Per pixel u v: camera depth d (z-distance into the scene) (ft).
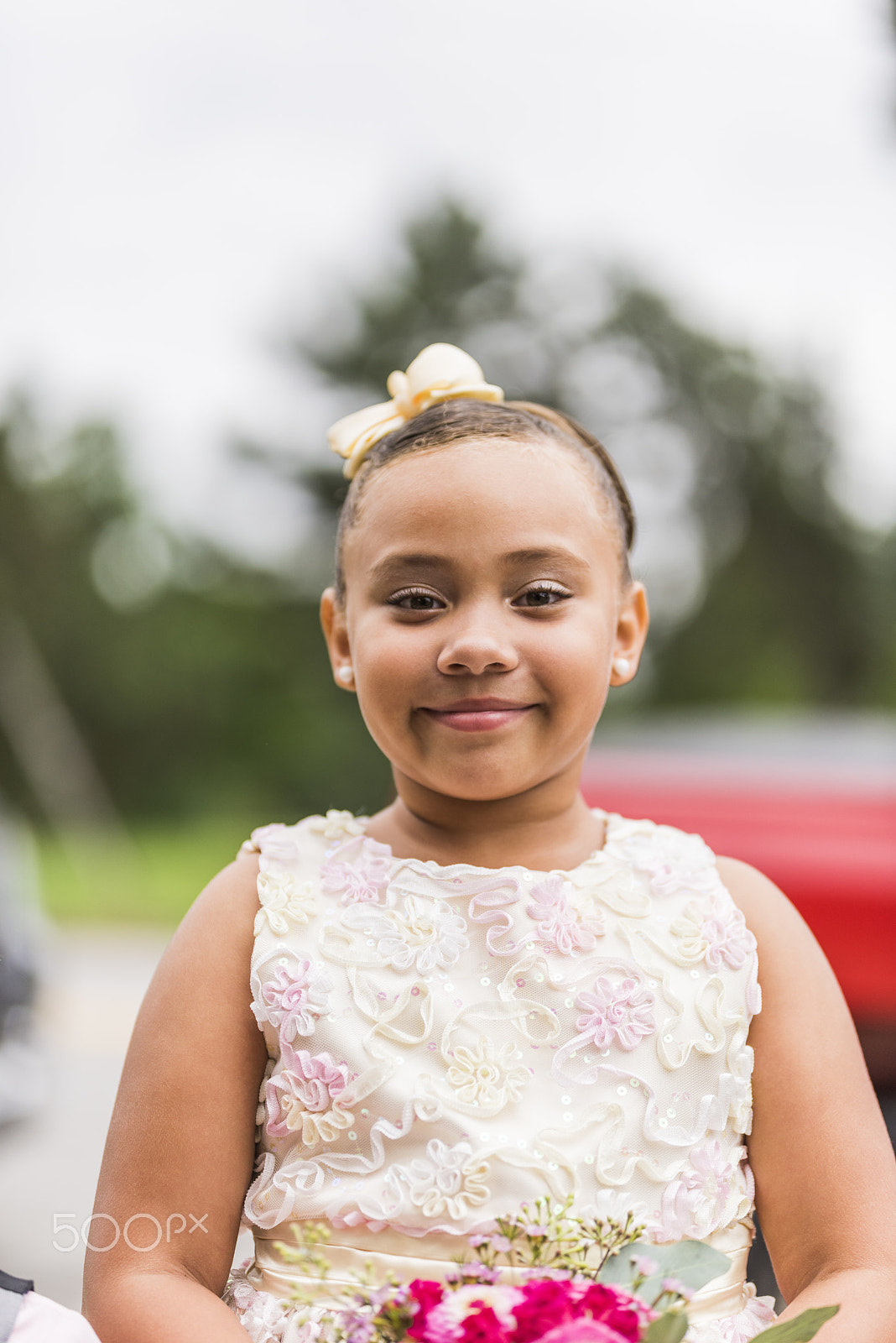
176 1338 3.92
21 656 66.33
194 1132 4.29
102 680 68.03
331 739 65.46
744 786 9.83
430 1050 4.29
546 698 4.45
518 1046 4.30
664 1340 3.25
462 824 4.67
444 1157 4.11
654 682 71.87
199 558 72.38
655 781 10.14
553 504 4.54
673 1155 4.25
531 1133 4.19
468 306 69.87
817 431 77.36
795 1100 4.38
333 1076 4.25
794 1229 4.31
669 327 74.64
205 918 4.58
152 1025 4.43
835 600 75.77
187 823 65.05
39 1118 12.21
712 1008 4.41
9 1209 10.39
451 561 4.43
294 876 4.64
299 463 66.74
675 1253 3.67
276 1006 4.36
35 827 62.03
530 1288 3.39
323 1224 4.16
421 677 4.41
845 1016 4.58
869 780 9.71
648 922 4.53
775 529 75.77
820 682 74.74
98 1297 4.12
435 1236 4.07
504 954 4.40
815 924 8.43
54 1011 12.78
